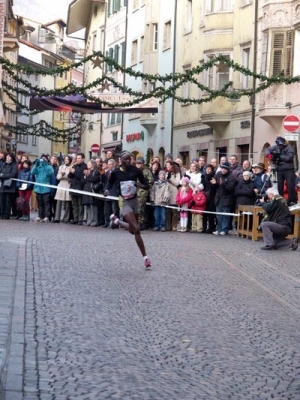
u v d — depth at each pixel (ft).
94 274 55.67
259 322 42.29
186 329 39.70
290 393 29.45
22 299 44.78
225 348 36.11
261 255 72.74
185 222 100.83
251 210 90.22
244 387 29.96
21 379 29.09
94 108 146.20
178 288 51.75
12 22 264.52
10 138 302.86
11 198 112.57
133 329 39.06
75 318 40.70
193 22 174.60
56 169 115.24
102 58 113.19
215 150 165.27
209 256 69.77
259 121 145.79
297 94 133.18
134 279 54.44
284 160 93.20
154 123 199.72
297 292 52.54
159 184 100.94
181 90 183.42
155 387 29.30
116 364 32.27
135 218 60.59
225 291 51.52
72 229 95.50
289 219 78.69
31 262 59.88
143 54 206.08
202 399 28.17
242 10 154.81
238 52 156.56
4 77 275.39
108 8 243.60
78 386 28.76
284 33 137.90
